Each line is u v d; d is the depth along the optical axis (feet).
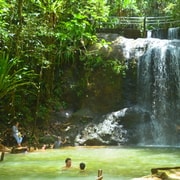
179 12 81.46
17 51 53.21
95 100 62.44
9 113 56.80
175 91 62.54
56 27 61.21
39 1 58.08
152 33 79.36
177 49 63.77
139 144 56.95
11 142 52.95
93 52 64.23
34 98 61.52
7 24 53.88
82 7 66.49
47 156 42.09
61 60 65.72
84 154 43.83
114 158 39.96
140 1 94.02
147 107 62.69
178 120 60.70
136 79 63.98
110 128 57.06
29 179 28.17
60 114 61.62
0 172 31.35
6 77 46.21
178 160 38.22
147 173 30.19
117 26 80.89
